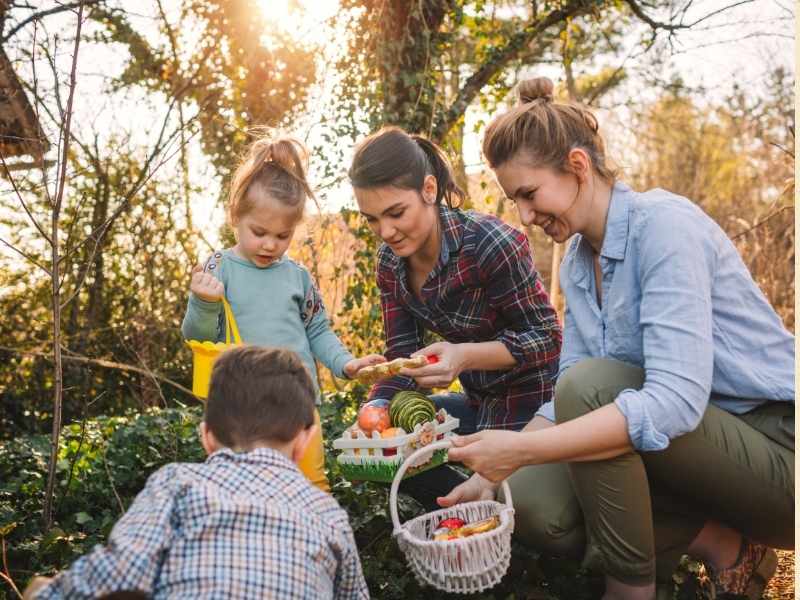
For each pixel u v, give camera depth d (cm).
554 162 226
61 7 318
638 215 226
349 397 540
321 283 632
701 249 219
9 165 403
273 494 173
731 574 247
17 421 665
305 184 305
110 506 326
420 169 271
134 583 156
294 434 192
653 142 1716
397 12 623
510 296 286
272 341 300
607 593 232
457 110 666
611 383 223
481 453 213
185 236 716
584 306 251
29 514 305
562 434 209
